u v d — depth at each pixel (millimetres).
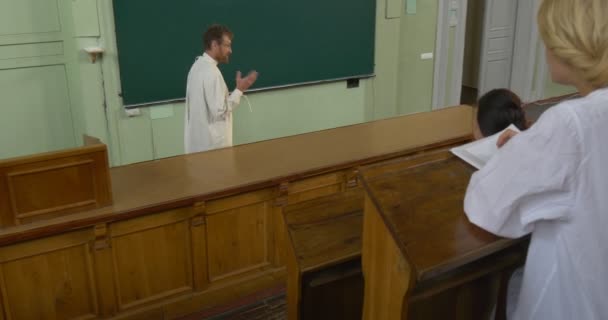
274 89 5781
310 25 5816
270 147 3758
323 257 1750
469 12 8492
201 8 5105
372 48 6359
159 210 2844
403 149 3723
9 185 2508
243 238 3219
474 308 1620
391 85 6676
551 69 1134
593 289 1127
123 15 4719
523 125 2277
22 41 4617
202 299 3141
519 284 1732
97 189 2738
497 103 2273
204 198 2961
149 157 5207
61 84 4879
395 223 1195
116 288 2875
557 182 1057
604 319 1157
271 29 5570
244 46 5453
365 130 4156
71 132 5035
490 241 1143
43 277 2666
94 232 2697
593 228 1092
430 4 6746
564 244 1115
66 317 2787
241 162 3457
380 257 1306
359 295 2047
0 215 2520
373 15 6238
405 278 1192
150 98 5039
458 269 1443
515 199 1093
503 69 8367
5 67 4598
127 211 2742
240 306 3238
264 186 3158
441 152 1577
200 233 3027
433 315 1539
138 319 2955
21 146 4828
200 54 5215
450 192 1333
